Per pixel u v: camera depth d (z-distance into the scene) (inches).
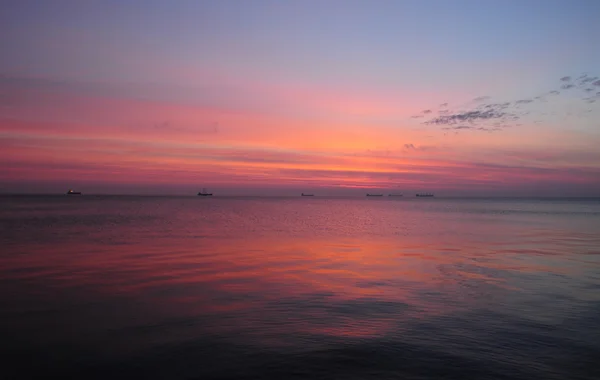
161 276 708.7
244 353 368.5
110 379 320.8
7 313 484.1
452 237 1440.7
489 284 660.1
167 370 335.3
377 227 1913.1
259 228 1780.3
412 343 394.9
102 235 1368.1
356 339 404.8
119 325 445.1
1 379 319.0
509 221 2429.9
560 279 697.6
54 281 655.1
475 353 371.2
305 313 495.5
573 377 325.1
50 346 384.2
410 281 684.1
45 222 1887.3
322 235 1494.8
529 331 430.9
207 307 519.5
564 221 2450.8
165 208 3934.5
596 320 467.5
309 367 340.5
